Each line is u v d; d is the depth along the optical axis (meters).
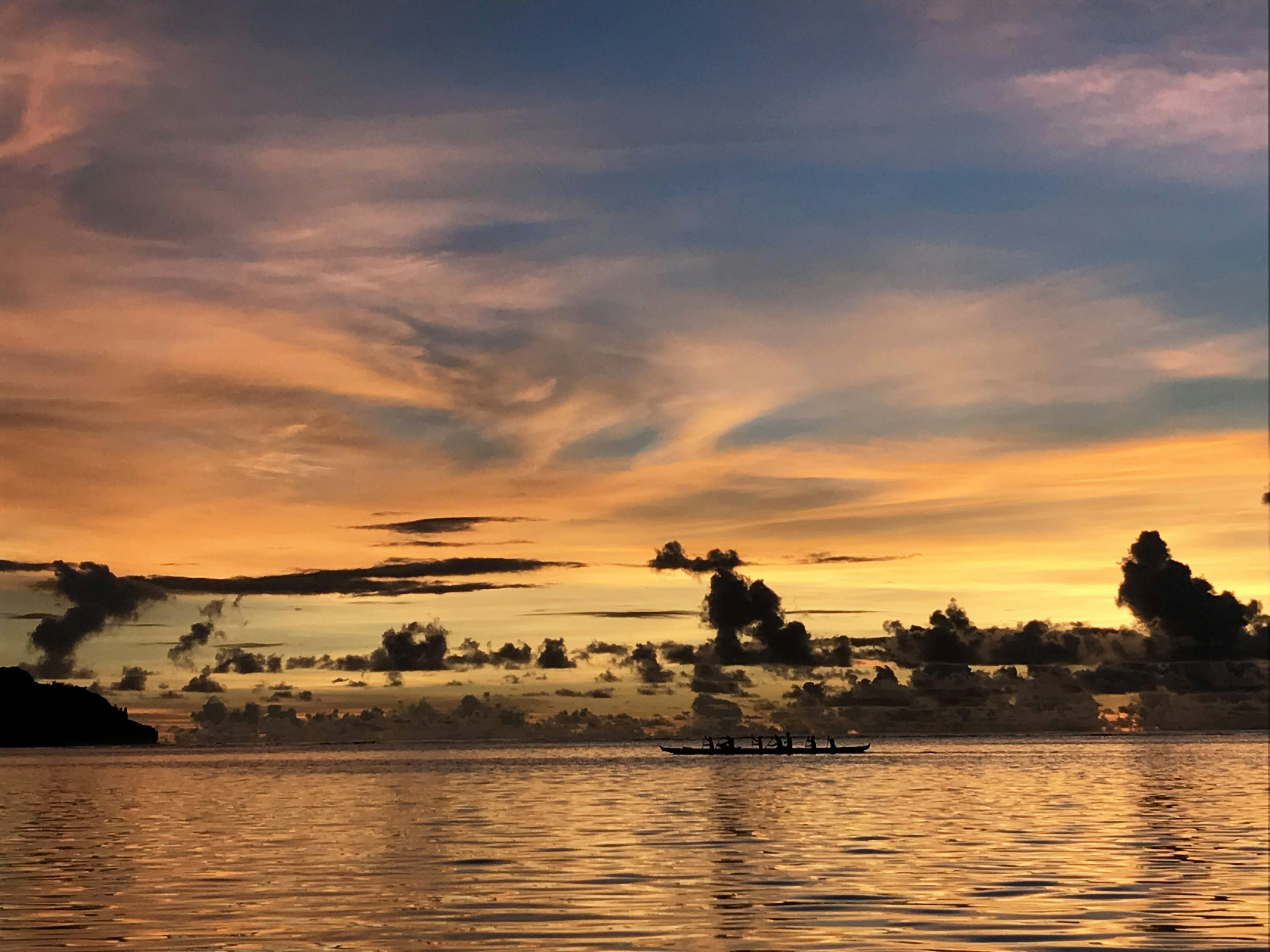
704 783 150.38
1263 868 54.09
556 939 36.97
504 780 165.88
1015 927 38.69
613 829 77.50
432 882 49.97
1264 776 166.12
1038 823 81.31
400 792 133.75
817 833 73.56
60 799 125.25
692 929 38.38
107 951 35.22
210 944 36.22
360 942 36.56
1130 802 105.44
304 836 73.44
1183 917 40.56
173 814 97.56
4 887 48.91
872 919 40.34
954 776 170.00
